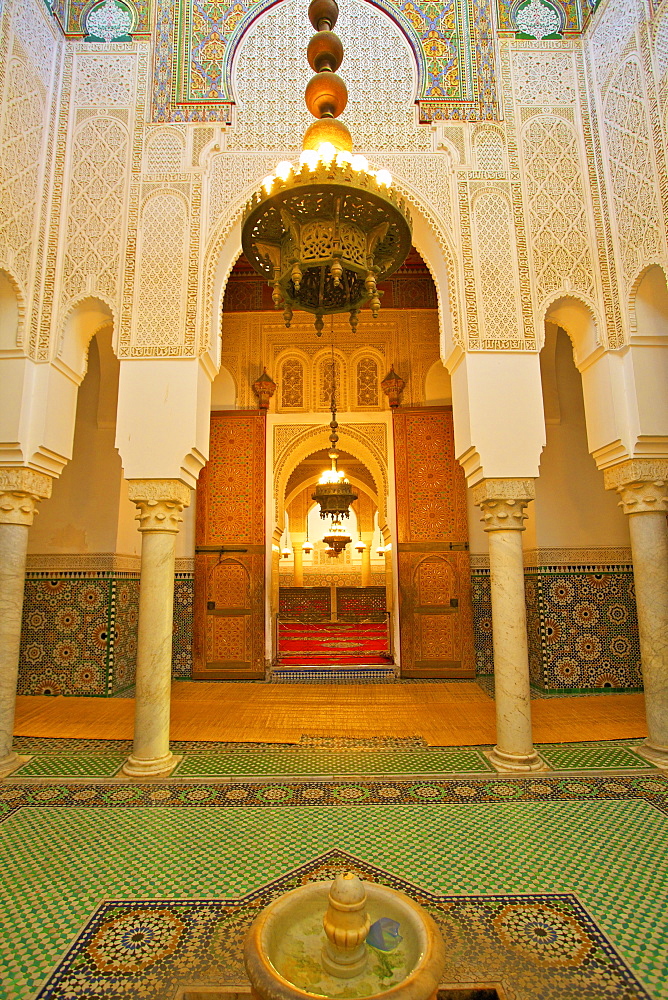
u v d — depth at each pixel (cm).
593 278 309
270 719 356
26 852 194
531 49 335
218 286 316
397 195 220
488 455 290
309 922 114
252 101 329
